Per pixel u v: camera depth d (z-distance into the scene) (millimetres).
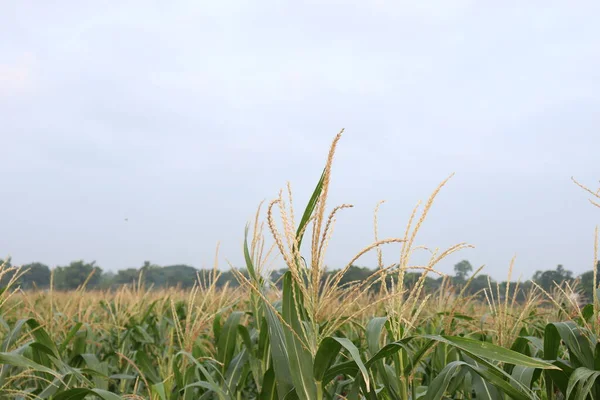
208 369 5645
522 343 3932
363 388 3371
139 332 8633
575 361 3520
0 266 4727
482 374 3229
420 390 4426
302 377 3260
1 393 4637
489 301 4266
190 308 4980
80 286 8047
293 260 3158
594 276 3500
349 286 3316
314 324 3229
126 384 6672
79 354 5785
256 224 5234
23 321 4785
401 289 3330
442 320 5746
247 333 4891
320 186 3383
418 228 3258
